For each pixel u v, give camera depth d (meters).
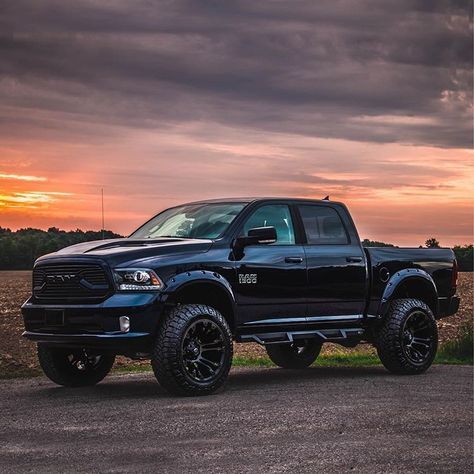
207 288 9.75
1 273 53.81
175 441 7.06
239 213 10.34
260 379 11.19
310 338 10.73
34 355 15.44
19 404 8.99
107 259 9.31
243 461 6.41
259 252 10.25
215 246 9.91
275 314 10.37
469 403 9.05
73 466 6.24
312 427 7.65
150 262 9.36
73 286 9.48
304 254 10.68
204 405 8.75
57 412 8.41
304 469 6.21
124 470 6.12
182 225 10.59
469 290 39.31
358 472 6.16
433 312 12.35
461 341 14.50
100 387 10.48
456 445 7.03
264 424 7.76
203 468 6.20
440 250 12.46
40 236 57.47
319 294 10.78
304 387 10.21
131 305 9.16
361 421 7.95
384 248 11.71
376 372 12.02
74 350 10.48
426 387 10.26
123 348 9.22
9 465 6.27
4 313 25.16
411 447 6.95
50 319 9.56
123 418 8.03
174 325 9.27
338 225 11.26
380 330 11.60
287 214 10.77
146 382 10.95
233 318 9.97
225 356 9.59
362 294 11.29
